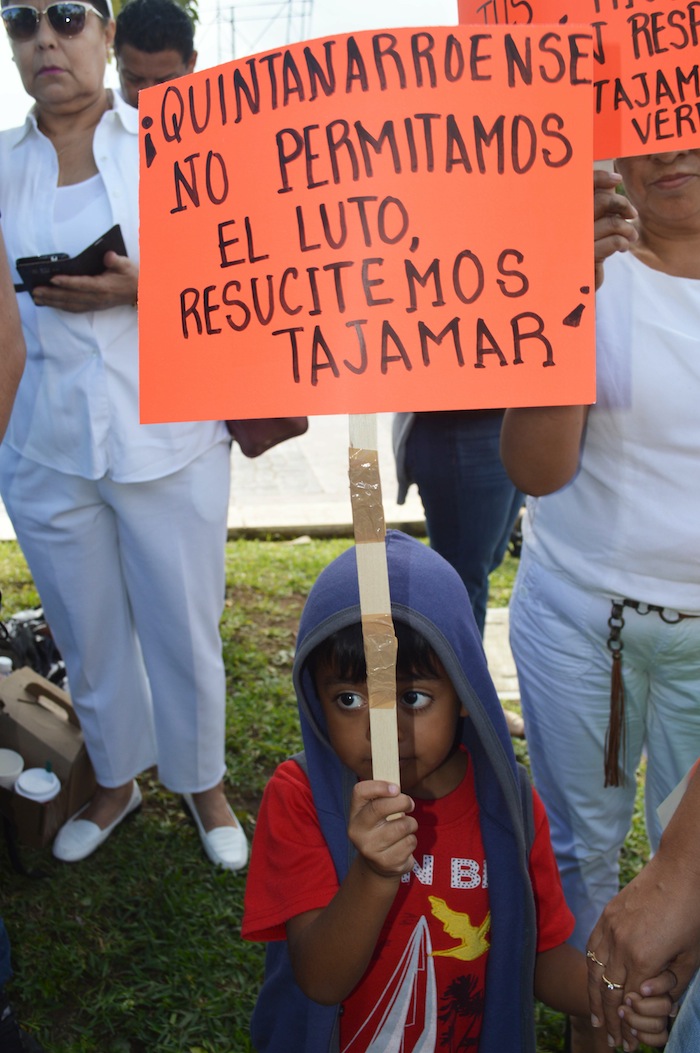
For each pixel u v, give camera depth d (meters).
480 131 1.26
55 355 2.38
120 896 2.66
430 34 1.25
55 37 2.19
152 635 2.62
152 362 1.36
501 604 4.51
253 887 1.48
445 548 3.08
